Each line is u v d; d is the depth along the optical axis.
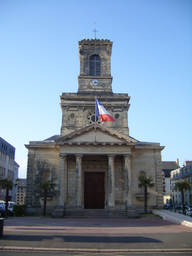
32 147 37.69
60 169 33.72
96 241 15.36
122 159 37.56
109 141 34.28
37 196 36.44
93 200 37.00
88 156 36.97
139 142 40.03
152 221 27.84
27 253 12.56
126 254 12.82
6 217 30.05
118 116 39.75
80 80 41.97
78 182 33.09
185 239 16.33
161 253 13.12
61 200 32.84
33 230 19.28
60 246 13.94
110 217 31.22
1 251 12.79
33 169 37.22
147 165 37.78
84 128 34.31
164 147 38.06
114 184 34.03
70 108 39.44
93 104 39.56
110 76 42.16
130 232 19.09
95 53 43.50
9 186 30.88
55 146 37.31
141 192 37.03
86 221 27.02
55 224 23.78
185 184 34.59
